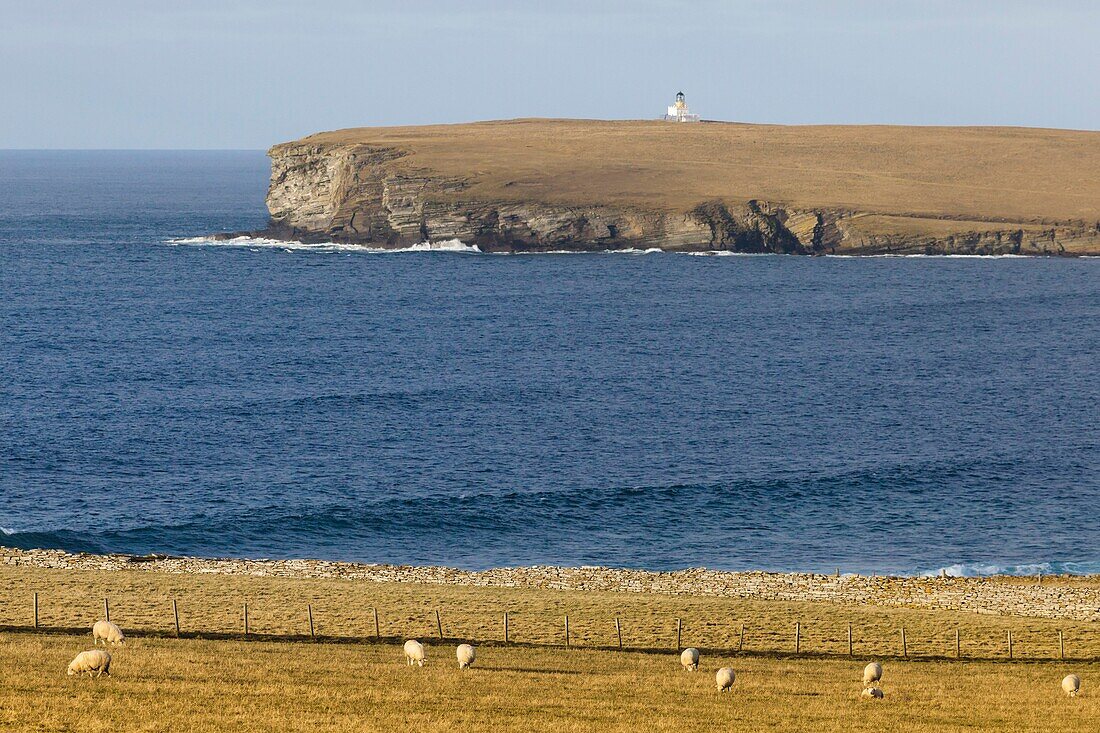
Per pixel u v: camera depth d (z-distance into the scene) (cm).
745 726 15050
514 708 15412
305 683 16100
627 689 16725
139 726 13675
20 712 13838
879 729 15112
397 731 14112
